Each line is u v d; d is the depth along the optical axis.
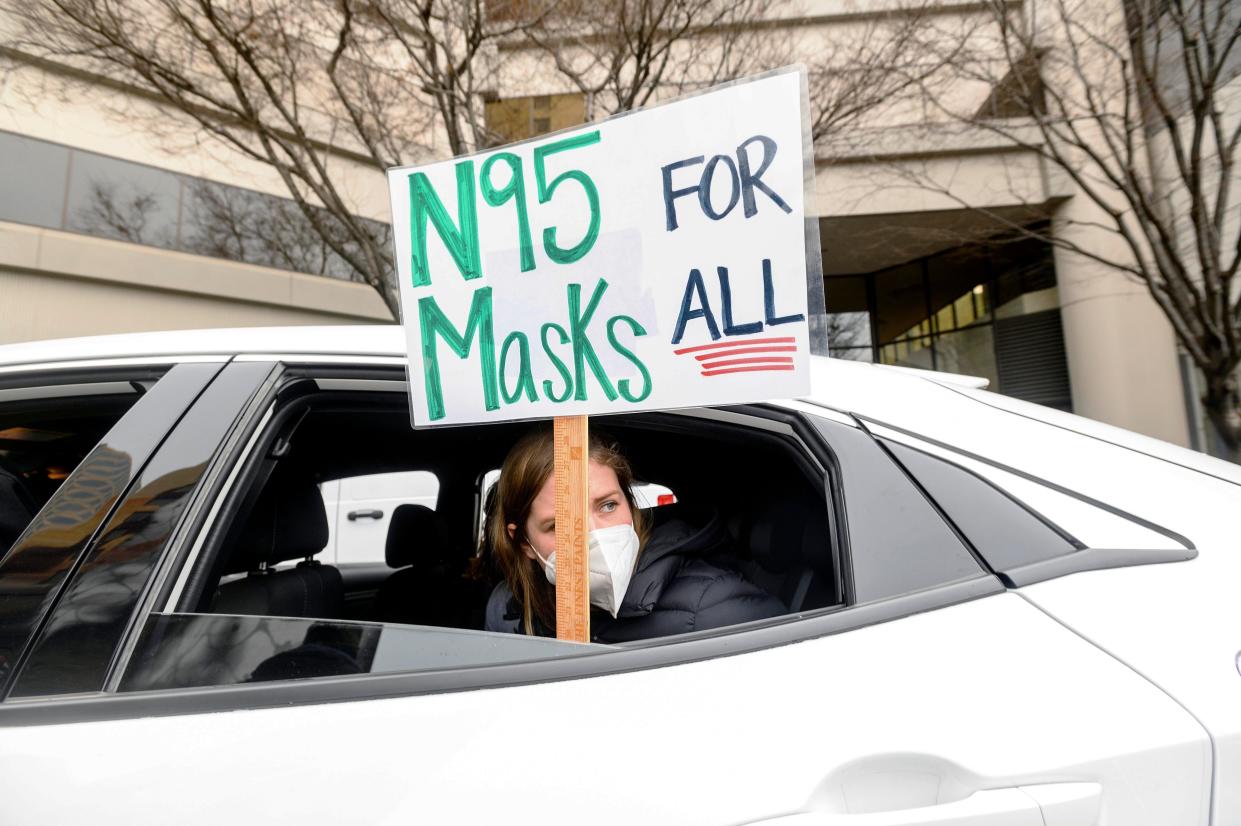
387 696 0.79
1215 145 5.20
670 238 0.98
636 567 1.25
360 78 5.55
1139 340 8.20
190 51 5.02
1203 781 0.72
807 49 5.84
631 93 5.21
